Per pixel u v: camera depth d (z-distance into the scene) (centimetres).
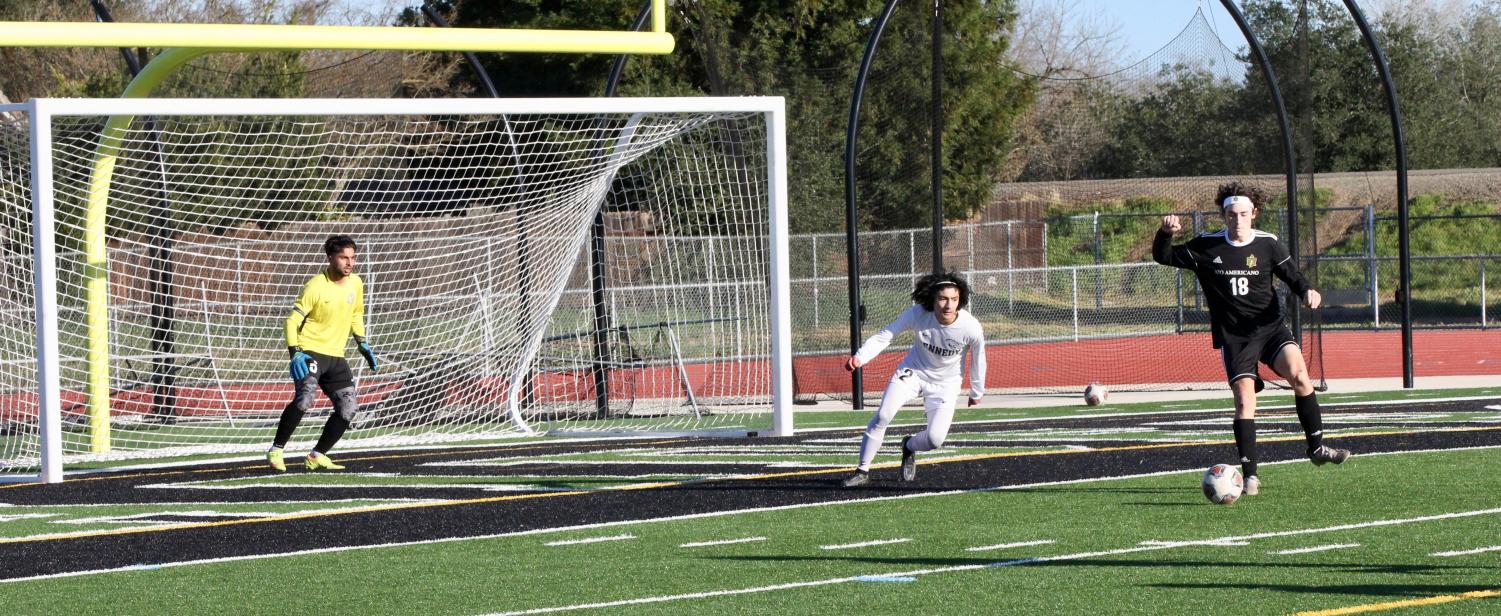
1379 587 1116
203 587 1234
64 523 1614
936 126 3042
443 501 1719
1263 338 1627
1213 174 3609
